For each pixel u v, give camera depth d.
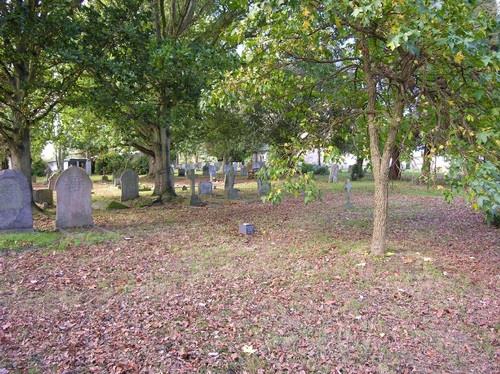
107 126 17.73
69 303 4.96
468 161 5.07
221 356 3.69
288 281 5.76
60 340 3.98
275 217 12.09
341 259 6.88
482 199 4.49
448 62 5.89
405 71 6.57
